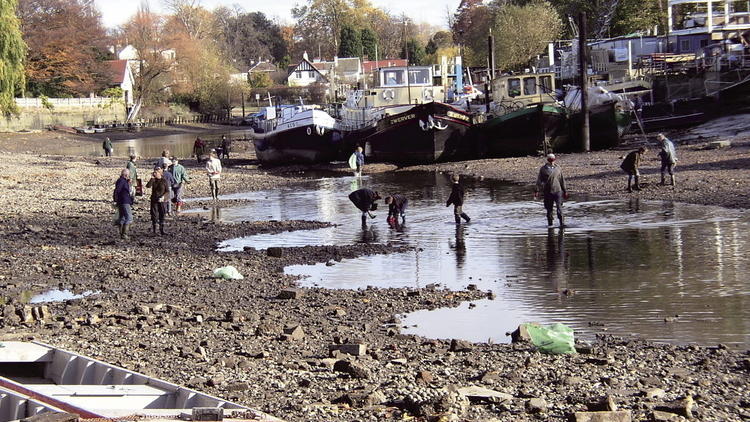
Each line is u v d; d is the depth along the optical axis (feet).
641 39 225.97
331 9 570.46
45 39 319.06
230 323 49.65
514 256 70.69
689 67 206.18
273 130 190.70
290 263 71.41
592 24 300.81
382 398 33.94
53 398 30.89
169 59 395.96
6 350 38.19
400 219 96.37
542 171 84.28
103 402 31.04
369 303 55.57
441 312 52.90
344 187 139.64
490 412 32.30
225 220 101.04
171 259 73.46
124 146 276.62
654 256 67.62
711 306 51.16
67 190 133.80
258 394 35.29
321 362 40.16
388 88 194.49
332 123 187.83
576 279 60.80
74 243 82.43
